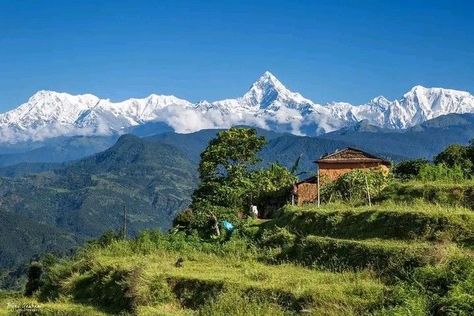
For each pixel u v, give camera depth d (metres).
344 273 23.48
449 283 18.59
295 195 58.84
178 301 26.48
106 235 44.09
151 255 35.25
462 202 27.80
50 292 36.22
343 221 29.12
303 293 21.61
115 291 29.88
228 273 27.67
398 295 19.17
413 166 52.34
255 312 21.78
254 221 42.88
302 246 28.50
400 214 25.97
